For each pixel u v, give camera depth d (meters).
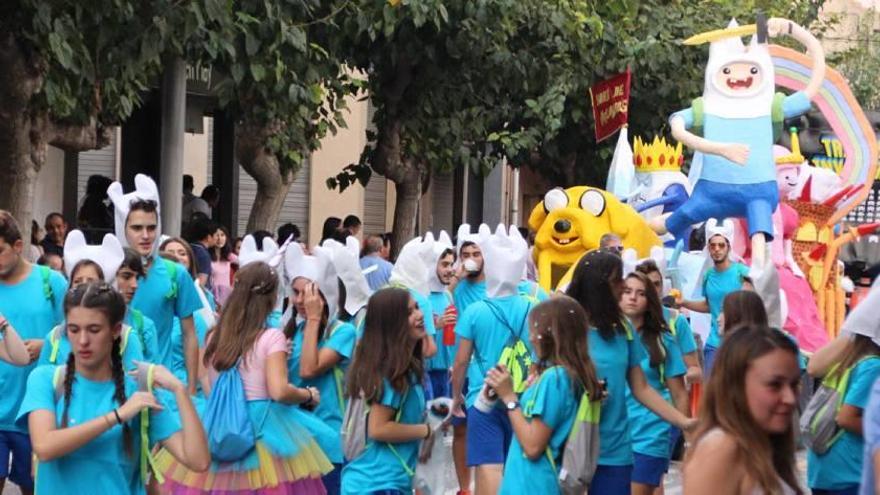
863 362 7.75
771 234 15.73
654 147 18.42
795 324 16.55
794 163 17.77
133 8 14.15
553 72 21.23
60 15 13.70
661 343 9.90
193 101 22.73
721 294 14.26
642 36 22.66
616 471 8.59
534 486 8.14
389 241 21.84
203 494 8.73
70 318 6.95
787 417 5.41
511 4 19.47
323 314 9.85
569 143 23.94
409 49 19.77
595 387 8.09
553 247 17.00
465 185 33.75
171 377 6.98
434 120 20.89
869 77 35.00
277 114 18.11
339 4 17.95
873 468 6.11
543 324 8.14
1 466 9.30
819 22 30.44
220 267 15.58
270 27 16.30
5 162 14.70
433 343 11.81
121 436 6.96
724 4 25.02
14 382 9.30
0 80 14.27
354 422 8.97
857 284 23.66
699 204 16.02
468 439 10.30
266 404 8.81
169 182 15.69
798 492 5.49
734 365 5.41
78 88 14.57
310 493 9.02
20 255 9.48
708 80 16.05
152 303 10.14
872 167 18.17
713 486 5.37
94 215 18.92
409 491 9.05
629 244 16.86
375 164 21.28
